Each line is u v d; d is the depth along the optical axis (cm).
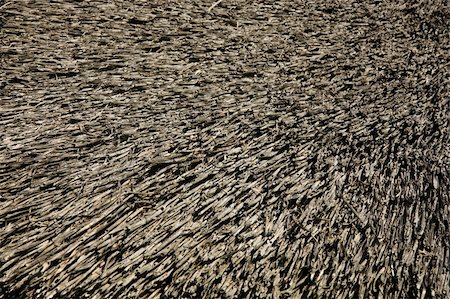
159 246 134
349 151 170
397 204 159
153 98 172
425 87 210
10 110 160
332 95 193
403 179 167
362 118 186
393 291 139
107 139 157
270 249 139
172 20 207
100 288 126
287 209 148
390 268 143
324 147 168
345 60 211
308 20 229
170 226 139
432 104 201
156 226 138
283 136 169
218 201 146
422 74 216
